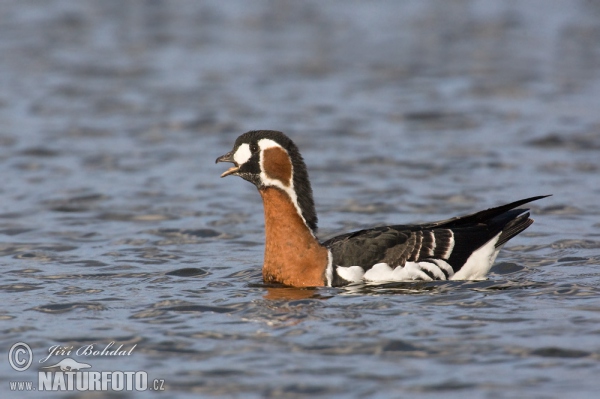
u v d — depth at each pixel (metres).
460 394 9.09
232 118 26.25
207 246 15.55
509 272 13.61
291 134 24.47
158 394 9.29
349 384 9.38
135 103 28.14
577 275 13.26
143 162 21.94
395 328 10.95
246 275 13.66
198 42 38.16
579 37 38.69
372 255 12.95
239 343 10.58
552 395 9.02
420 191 19.20
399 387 9.29
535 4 46.66
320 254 12.98
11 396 9.33
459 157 22.02
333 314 11.54
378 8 46.28
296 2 47.94
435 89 29.94
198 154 22.70
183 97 28.91
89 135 24.50
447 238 13.19
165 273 13.79
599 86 29.72
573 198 18.28
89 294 12.63
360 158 22.11
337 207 18.16
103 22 42.25
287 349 10.36
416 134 24.48
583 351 10.09
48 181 20.27
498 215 13.75
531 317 11.24
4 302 12.25
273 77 31.88
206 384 9.47
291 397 9.12
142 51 36.22
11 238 16.03
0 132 24.64
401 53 35.88
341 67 33.53
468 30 40.62
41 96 28.84
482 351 10.17
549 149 22.55
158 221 17.28
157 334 10.91
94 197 19.00
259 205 18.48
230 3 47.78
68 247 15.44
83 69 32.91
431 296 12.24
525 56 35.00
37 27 40.66
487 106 27.48
